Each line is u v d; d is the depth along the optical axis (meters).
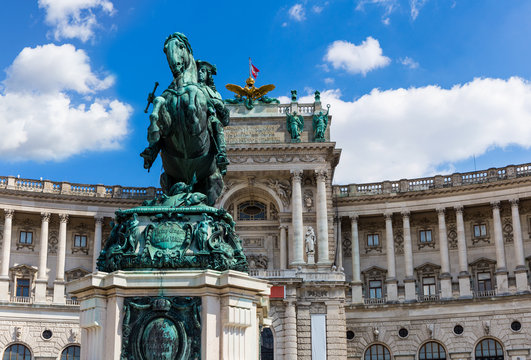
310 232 76.12
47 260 82.12
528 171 79.50
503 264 78.00
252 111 82.00
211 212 14.70
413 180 84.50
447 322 78.06
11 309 75.69
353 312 81.19
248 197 82.19
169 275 13.52
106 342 13.28
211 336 13.26
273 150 78.69
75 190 83.94
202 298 13.47
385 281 83.94
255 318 14.19
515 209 78.94
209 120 16.47
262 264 80.00
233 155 78.81
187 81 16.61
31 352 75.50
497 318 76.12
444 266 80.44
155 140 15.21
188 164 16.33
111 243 14.73
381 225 86.50
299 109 82.00
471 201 81.12
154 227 14.32
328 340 71.06
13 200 80.25
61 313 77.69
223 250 14.16
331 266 75.38
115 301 13.35
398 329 79.56
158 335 13.19
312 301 72.25
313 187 79.44
